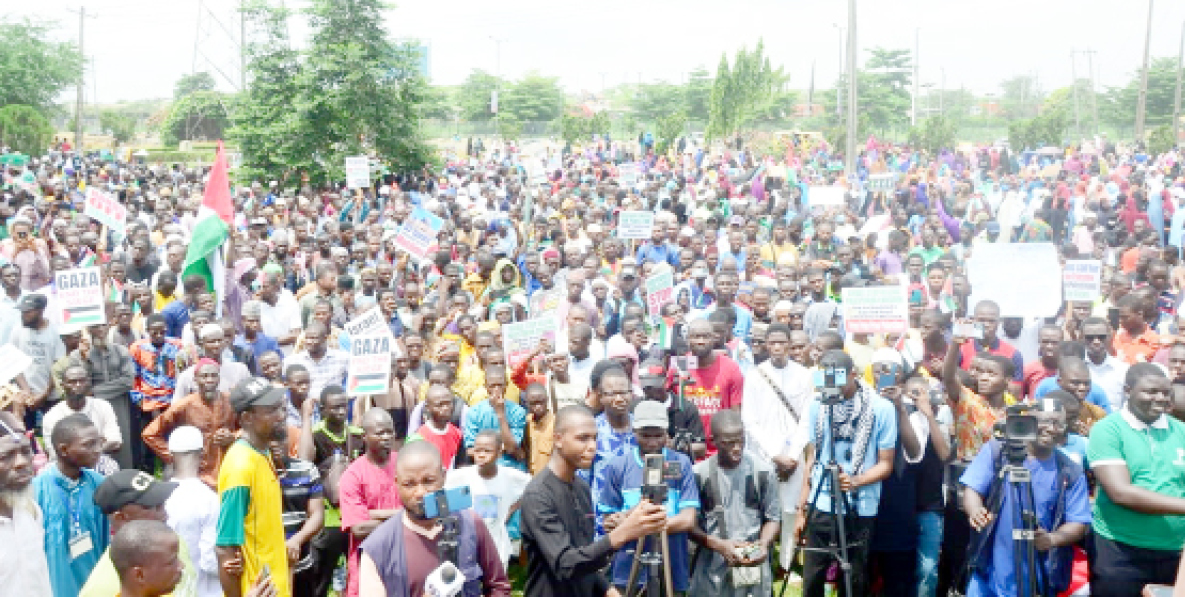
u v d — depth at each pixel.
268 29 33.75
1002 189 28.77
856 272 14.54
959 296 12.82
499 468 8.36
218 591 6.75
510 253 19.09
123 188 29.23
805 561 7.80
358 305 12.95
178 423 8.75
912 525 7.90
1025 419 6.48
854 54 31.72
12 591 6.11
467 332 10.74
